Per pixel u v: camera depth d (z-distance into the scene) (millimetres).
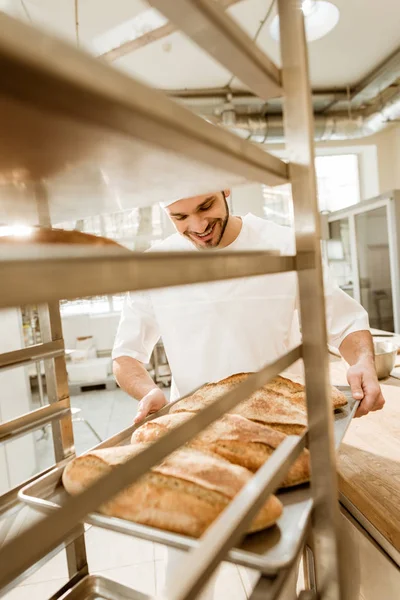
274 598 390
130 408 4777
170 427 751
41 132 331
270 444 681
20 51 199
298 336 1629
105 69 250
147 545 2336
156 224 5891
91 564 2205
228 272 370
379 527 814
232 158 399
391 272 4184
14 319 2918
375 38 4000
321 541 539
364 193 6148
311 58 4301
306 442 531
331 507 526
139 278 277
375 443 1114
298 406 896
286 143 531
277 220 6062
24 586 2049
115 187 569
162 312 1518
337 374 1831
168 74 4328
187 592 270
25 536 234
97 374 5676
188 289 1475
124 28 3223
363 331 1390
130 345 1620
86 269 243
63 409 771
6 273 202
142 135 327
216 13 381
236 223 1502
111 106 268
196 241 1311
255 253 430
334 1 3459
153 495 538
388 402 1420
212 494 523
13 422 688
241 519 343
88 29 3262
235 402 388
